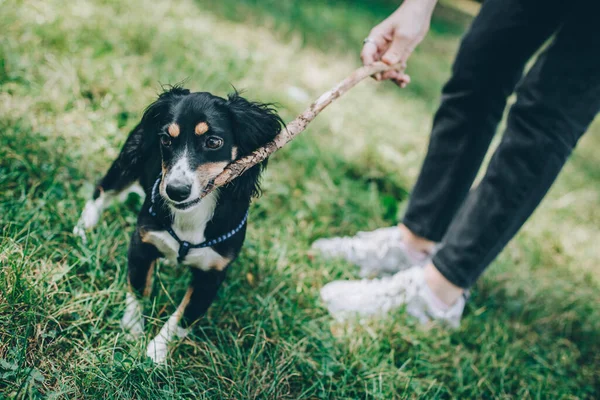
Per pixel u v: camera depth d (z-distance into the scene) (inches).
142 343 75.2
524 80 87.2
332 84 188.1
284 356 82.4
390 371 86.3
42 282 75.9
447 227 104.9
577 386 99.5
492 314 111.7
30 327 71.5
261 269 97.3
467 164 98.5
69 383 68.1
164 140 74.2
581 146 253.4
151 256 80.0
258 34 205.3
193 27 175.9
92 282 81.3
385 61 87.7
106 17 156.6
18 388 63.8
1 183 92.6
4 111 108.0
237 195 76.8
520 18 87.3
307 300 96.7
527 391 91.7
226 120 74.8
